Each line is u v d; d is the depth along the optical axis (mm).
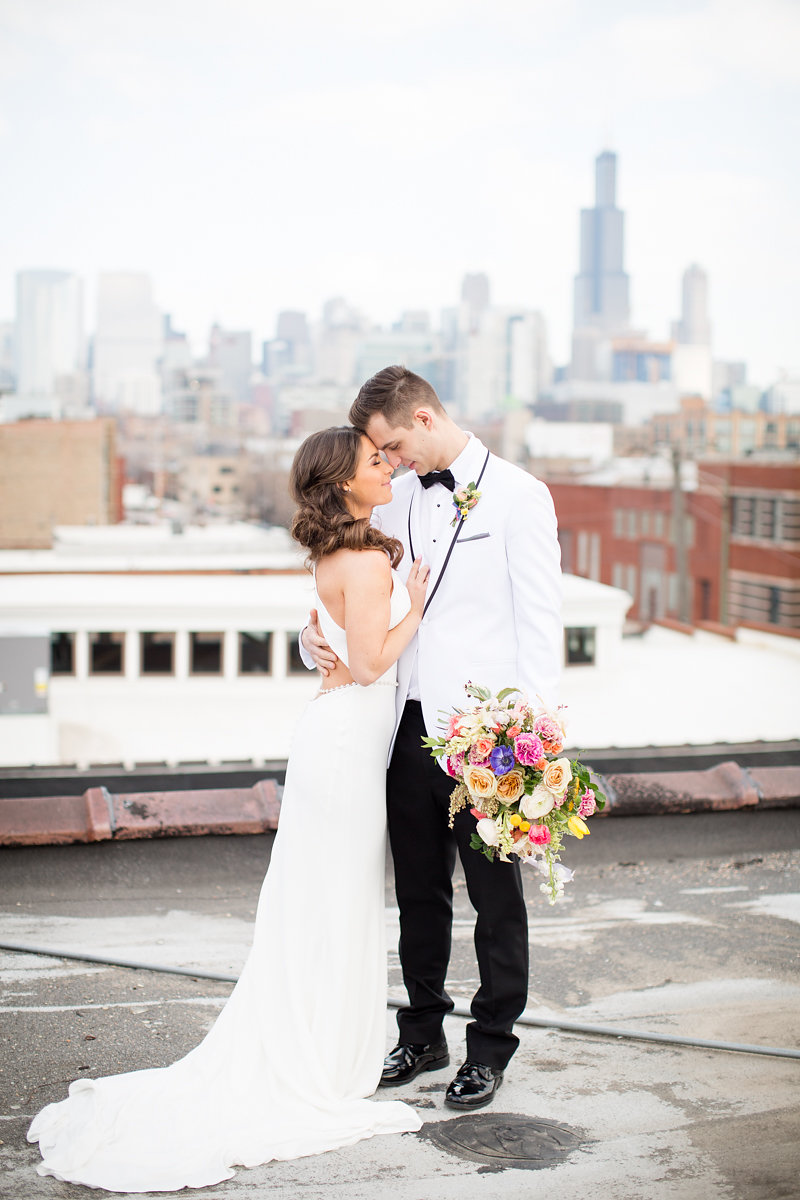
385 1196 2086
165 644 21781
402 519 2629
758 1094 2480
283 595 22969
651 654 27047
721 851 4180
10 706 20562
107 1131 2238
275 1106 2340
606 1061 2641
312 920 2447
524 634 2439
